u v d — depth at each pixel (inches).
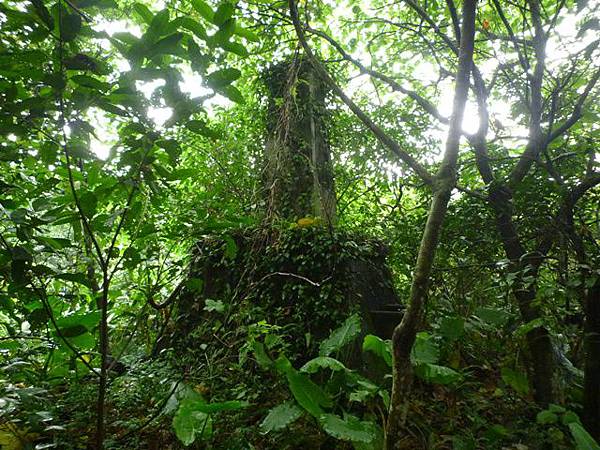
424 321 157.8
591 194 131.7
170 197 209.8
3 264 90.3
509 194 130.5
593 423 118.9
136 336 194.9
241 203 238.5
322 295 180.4
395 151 101.0
